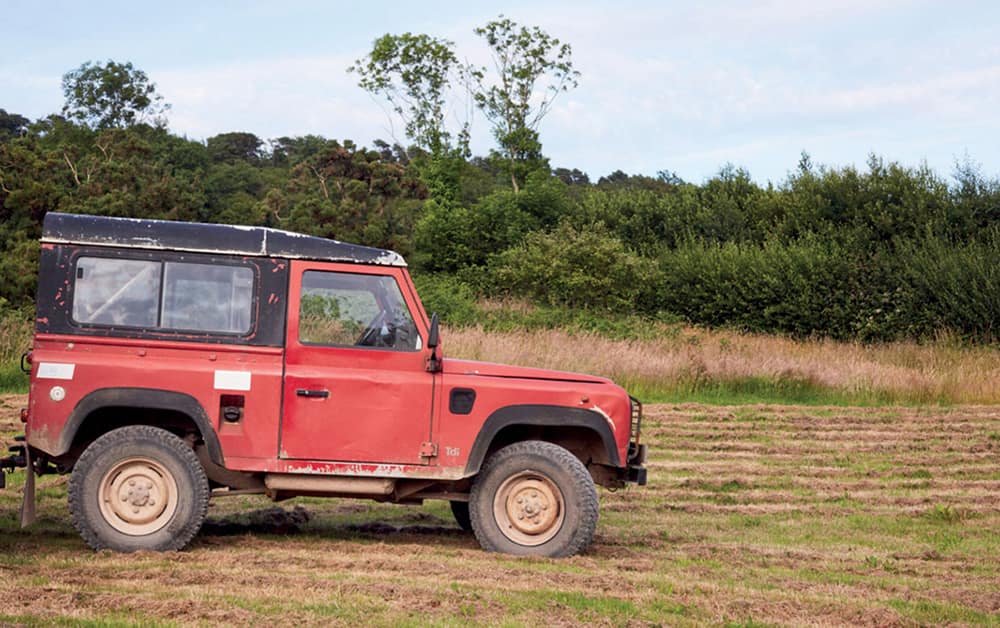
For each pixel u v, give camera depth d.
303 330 7.28
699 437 14.52
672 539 8.62
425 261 39.03
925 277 31.38
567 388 7.48
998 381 19.86
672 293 35.03
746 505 10.40
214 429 7.10
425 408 7.31
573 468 7.42
